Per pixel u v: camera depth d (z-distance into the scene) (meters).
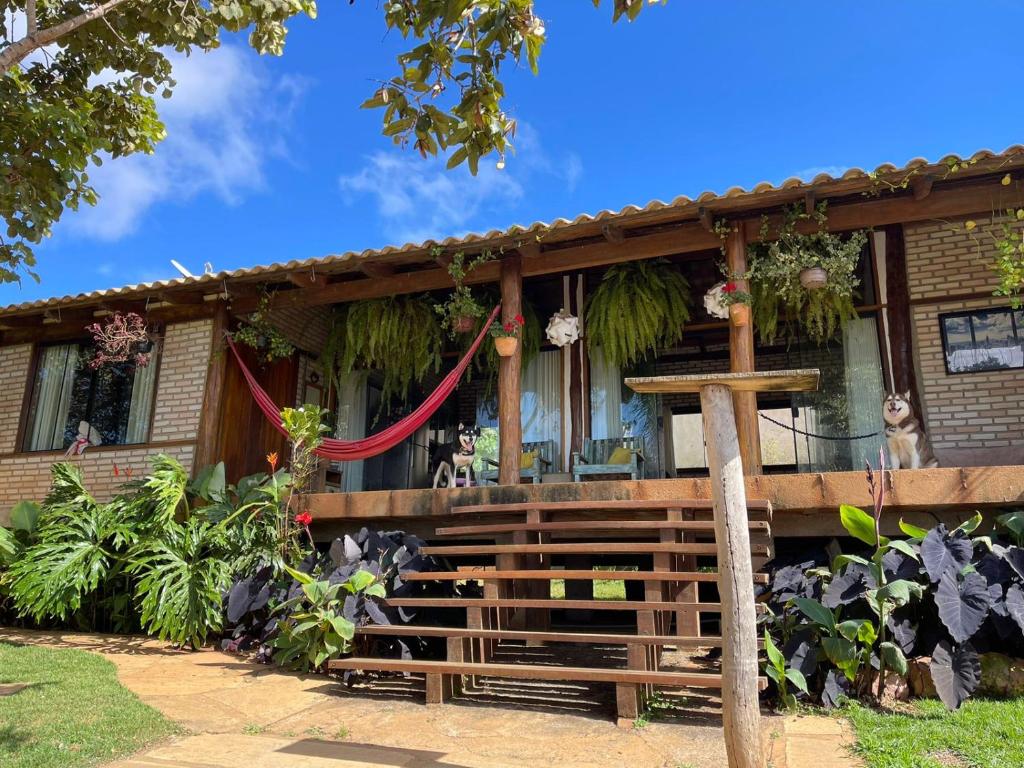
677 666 4.83
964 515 5.48
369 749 3.55
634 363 8.29
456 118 3.51
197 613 5.93
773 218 6.62
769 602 5.01
